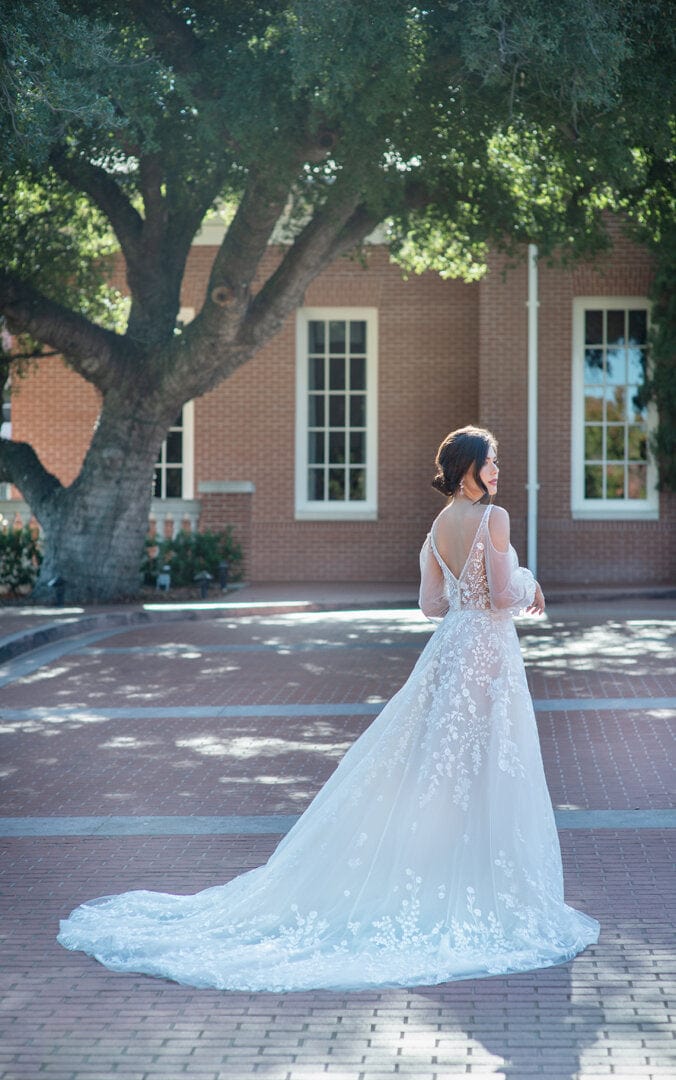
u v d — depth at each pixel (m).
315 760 7.79
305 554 22.11
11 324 16.61
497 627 4.74
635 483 21.52
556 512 21.27
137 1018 3.93
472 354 21.88
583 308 21.38
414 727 4.66
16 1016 3.96
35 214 17.20
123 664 12.00
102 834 6.18
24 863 5.70
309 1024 3.86
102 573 17.23
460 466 4.84
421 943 4.41
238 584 20.34
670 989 4.09
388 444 22.03
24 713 9.56
